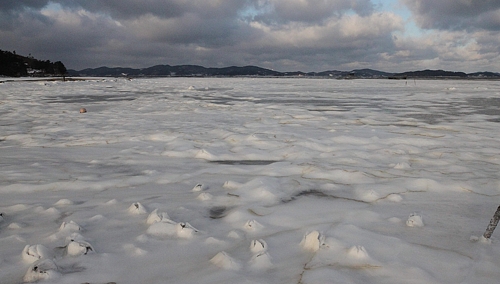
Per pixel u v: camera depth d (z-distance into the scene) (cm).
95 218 353
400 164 549
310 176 507
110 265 262
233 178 505
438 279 238
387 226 331
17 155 657
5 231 327
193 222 347
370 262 258
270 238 306
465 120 1106
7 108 1530
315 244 280
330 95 2377
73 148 723
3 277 246
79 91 2911
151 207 385
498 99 1956
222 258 260
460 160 601
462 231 318
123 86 4028
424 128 950
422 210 375
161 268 259
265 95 2395
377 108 1497
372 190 428
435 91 2866
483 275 243
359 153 650
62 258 270
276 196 420
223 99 2039
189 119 1151
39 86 3825
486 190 438
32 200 417
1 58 9344
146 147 724
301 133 861
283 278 238
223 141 771
